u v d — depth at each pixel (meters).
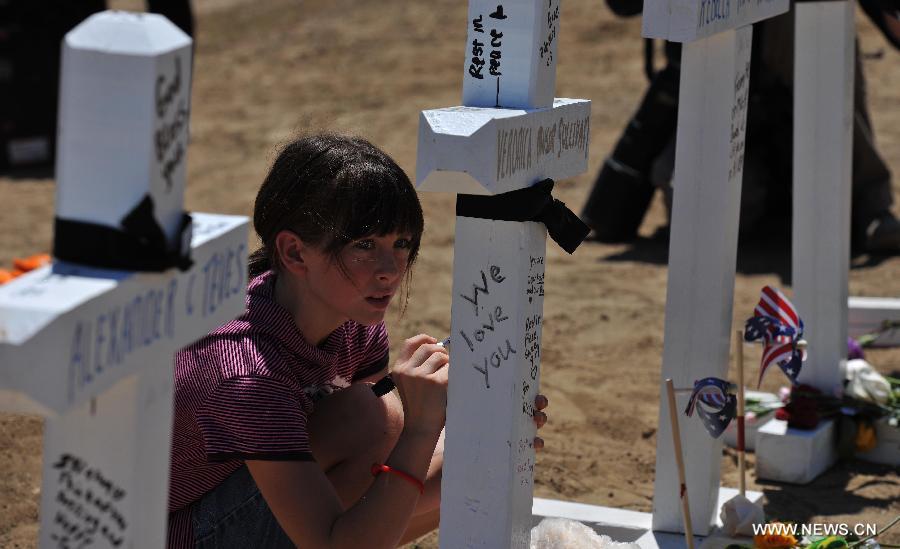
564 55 14.91
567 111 2.98
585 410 5.80
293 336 3.13
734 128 4.00
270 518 3.25
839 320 5.16
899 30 6.42
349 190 2.96
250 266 3.32
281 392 3.00
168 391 2.08
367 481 3.43
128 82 1.86
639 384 6.16
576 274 8.23
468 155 2.58
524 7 2.79
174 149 1.96
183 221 2.01
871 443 5.14
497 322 2.85
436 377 3.08
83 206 1.90
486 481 2.93
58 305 1.73
